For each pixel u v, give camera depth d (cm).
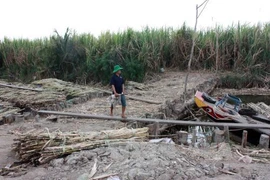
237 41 1894
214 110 980
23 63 2055
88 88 1426
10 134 812
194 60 1998
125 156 583
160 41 1991
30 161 611
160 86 1575
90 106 1126
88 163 563
